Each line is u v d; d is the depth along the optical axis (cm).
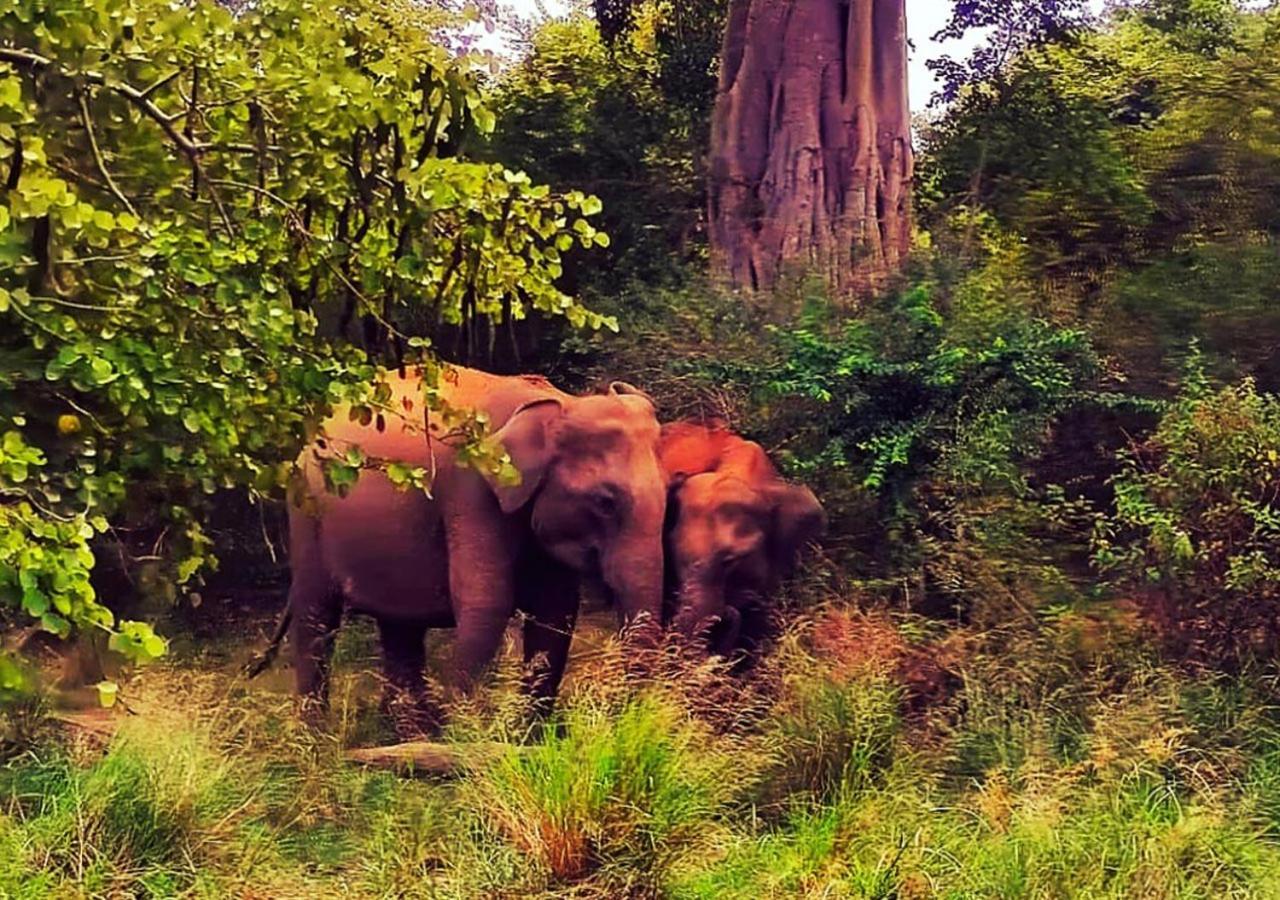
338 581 926
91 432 579
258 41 571
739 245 1321
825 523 874
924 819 619
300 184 577
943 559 877
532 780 597
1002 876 557
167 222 545
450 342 1270
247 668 989
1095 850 568
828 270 1249
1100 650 782
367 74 592
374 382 581
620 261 1539
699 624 811
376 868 607
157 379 524
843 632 773
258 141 564
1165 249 1360
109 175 566
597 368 1176
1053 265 1359
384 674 944
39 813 653
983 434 914
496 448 612
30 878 579
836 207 1295
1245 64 1386
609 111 1783
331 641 966
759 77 1337
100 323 545
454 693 795
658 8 1992
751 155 1334
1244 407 798
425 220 561
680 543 835
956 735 717
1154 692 729
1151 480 809
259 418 577
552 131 1738
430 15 629
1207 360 1056
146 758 650
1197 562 774
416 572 891
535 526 850
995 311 1019
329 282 604
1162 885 552
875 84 1316
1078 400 976
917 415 966
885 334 1005
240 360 532
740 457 877
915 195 1631
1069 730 725
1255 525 768
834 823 612
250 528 1252
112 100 566
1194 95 1398
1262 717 725
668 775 588
